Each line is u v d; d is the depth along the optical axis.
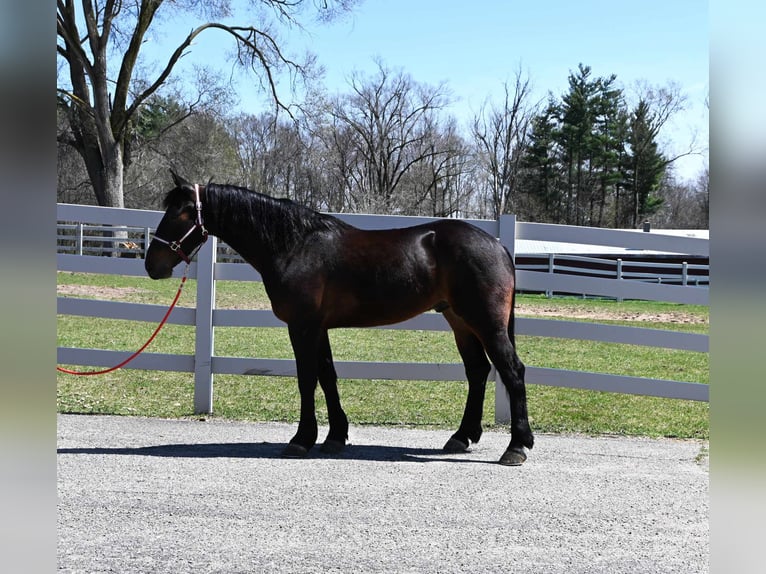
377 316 5.82
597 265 24.83
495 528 4.16
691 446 6.39
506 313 5.65
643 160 60.62
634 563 3.68
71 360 7.46
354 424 7.11
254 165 56.38
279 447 6.05
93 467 5.25
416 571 3.52
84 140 31.97
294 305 5.71
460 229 5.77
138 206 43.41
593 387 7.01
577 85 61.31
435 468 5.46
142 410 7.46
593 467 5.58
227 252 24.86
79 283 20.09
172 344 12.19
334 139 53.78
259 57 31.33
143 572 3.44
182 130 41.72
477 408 6.07
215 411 7.52
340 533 4.02
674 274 24.61
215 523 4.14
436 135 56.06
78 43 29.83
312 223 5.82
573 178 61.47
